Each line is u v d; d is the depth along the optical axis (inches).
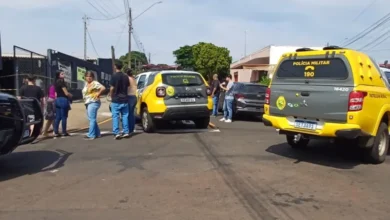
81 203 202.4
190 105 428.8
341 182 247.1
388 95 306.0
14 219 180.4
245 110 585.6
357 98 267.9
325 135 280.1
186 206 198.5
